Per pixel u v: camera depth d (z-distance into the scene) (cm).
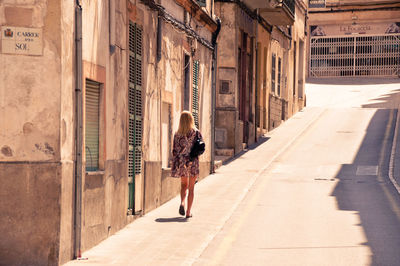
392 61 6431
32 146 848
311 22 6631
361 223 1220
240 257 922
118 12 1119
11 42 845
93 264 858
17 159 845
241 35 2772
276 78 3591
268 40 3341
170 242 1026
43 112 849
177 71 1659
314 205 1461
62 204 854
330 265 866
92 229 974
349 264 871
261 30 3164
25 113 848
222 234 1109
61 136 855
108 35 1059
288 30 3959
